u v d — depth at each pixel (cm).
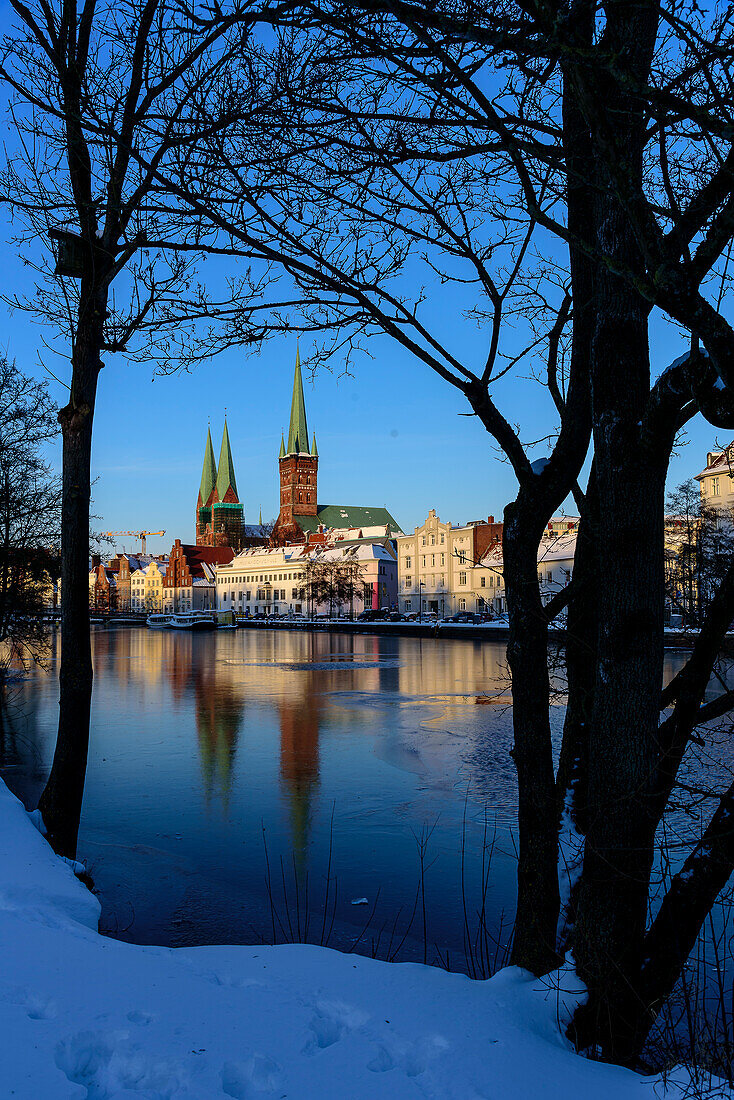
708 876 423
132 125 569
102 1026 332
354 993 386
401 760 1759
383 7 380
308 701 2823
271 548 15088
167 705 2734
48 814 839
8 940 445
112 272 765
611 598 412
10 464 2323
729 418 330
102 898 942
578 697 514
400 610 10850
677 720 447
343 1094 282
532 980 433
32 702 2673
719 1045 409
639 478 407
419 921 870
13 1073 284
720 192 362
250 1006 361
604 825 410
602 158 330
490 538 9556
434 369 506
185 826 1253
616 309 416
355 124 510
